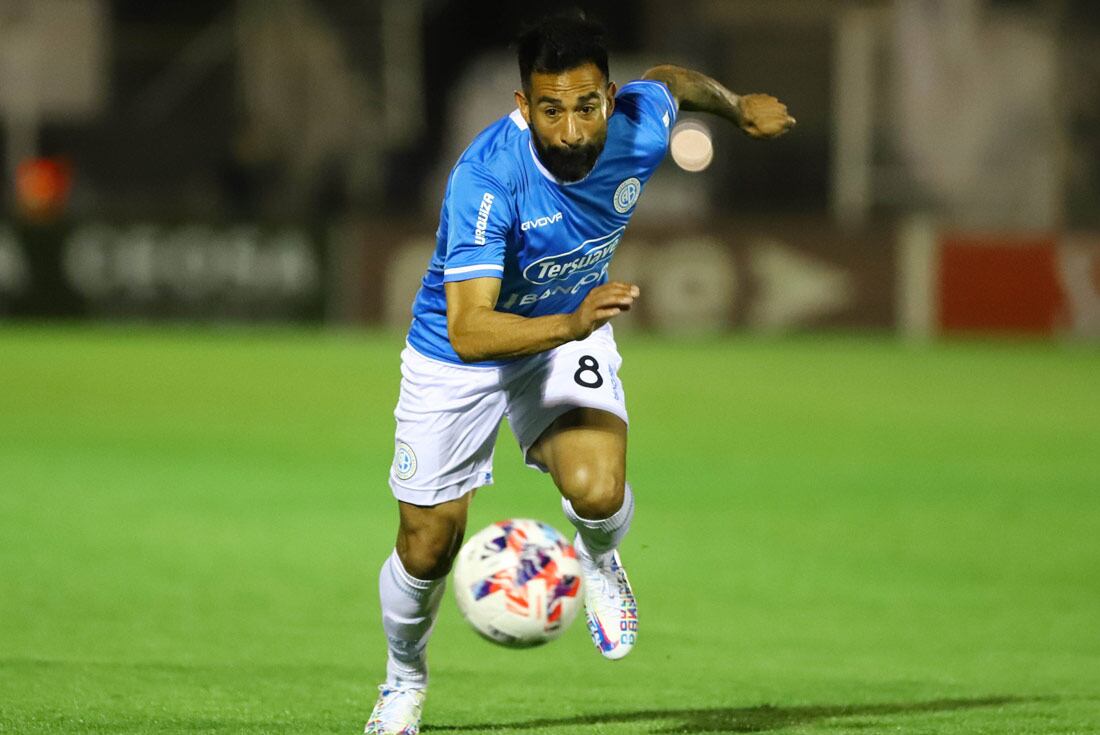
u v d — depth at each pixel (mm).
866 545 32344
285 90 81125
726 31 81938
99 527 32969
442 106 92062
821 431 48781
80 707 18562
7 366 62812
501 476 40469
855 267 77375
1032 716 18688
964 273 77062
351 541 32062
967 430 49156
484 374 17453
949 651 23625
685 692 20391
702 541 32500
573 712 19031
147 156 82188
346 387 58438
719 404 54719
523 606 16359
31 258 77312
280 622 24891
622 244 77625
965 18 79000
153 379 59812
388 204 89812
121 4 81125
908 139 80188
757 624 25422
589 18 15781
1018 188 79688
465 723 18391
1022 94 79188
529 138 16438
